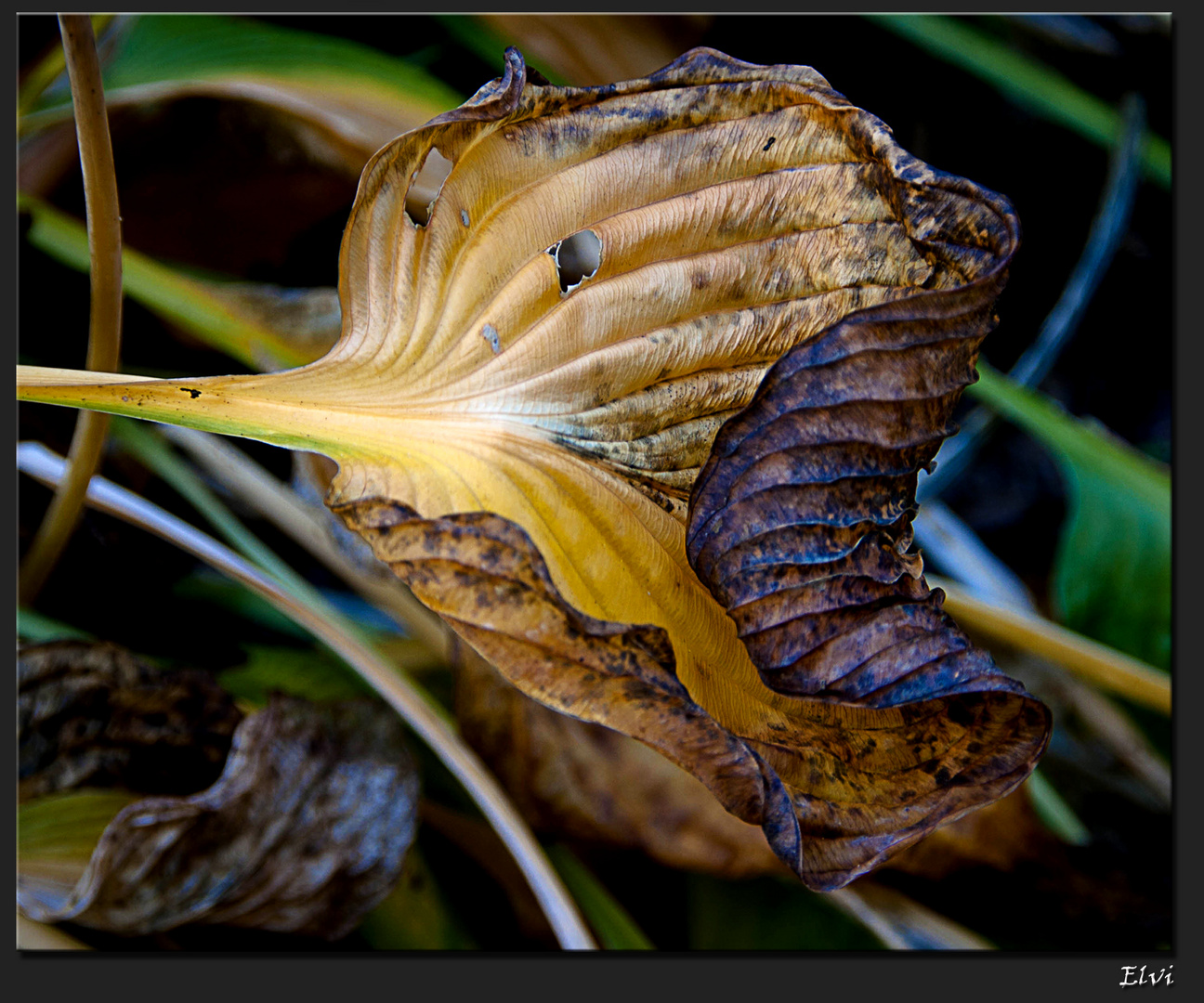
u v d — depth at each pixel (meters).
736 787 0.67
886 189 0.70
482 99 0.69
